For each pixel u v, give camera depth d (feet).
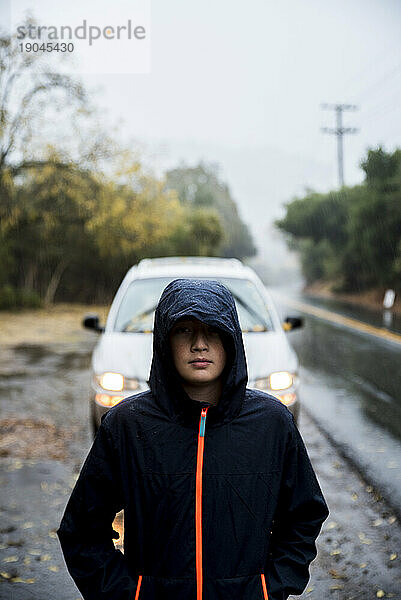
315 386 31.42
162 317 6.35
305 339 49.19
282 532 6.40
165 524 5.98
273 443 6.23
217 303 6.33
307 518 6.37
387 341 47.47
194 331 6.35
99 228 76.43
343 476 18.07
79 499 6.34
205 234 127.54
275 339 20.03
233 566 5.93
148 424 6.21
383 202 85.76
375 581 12.05
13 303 86.74
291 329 24.02
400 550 13.32
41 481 17.47
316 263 145.89
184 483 6.00
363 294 103.40
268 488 6.12
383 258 89.10
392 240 86.89
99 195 68.90
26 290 93.91
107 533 6.47
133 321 21.20
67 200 68.90
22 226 72.13
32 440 21.48
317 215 115.96
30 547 13.56
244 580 5.92
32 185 67.31
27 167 62.64
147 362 18.71
